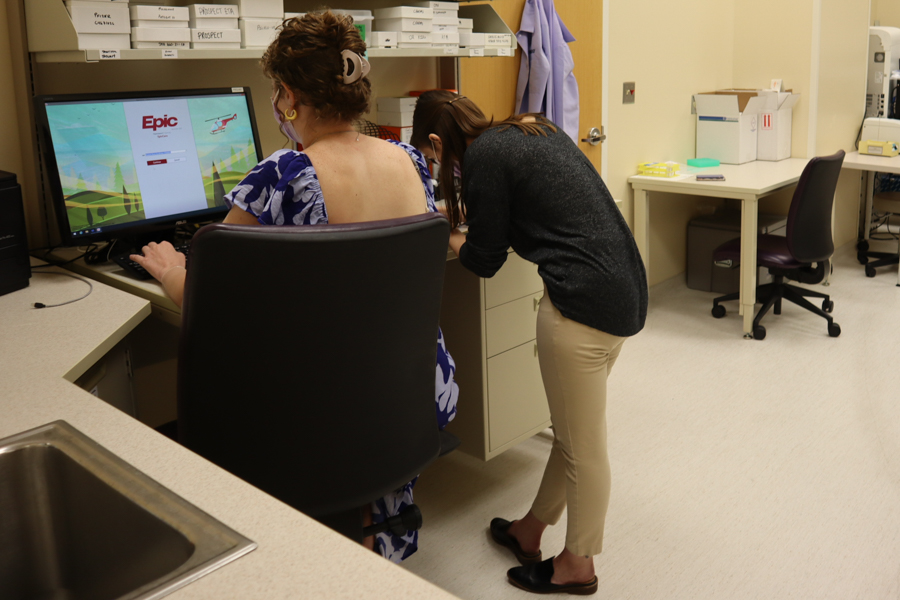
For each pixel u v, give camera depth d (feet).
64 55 5.87
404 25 7.71
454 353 7.50
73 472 3.06
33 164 6.58
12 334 4.67
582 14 12.18
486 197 5.38
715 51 15.51
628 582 6.51
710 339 12.43
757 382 10.64
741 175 13.48
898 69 16.42
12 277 5.50
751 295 12.34
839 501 7.62
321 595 2.10
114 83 6.95
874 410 9.62
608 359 5.66
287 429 4.09
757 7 15.39
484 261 5.63
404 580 2.18
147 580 2.68
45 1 5.82
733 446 8.83
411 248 3.99
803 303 12.67
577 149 5.57
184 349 3.87
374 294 3.96
